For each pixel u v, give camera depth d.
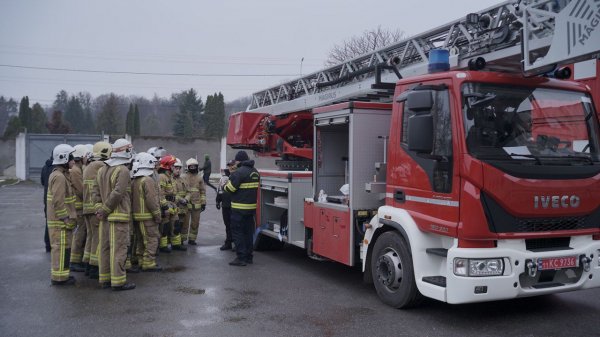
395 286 5.68
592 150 5.29
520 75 5.17
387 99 7.07
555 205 4.89
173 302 6.00
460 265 4.75
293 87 10.41
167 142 33.34
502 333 4.93
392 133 5.79
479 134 4.88
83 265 7.91
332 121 6.78
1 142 31.03
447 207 4.93
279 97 10.87
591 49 4.39
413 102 5.02
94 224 7.09
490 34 5.91
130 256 7.86
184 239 9.91
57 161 6.68
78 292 6.43
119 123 61.12
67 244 6.82
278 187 8.43
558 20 4.74
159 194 8.47
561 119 5.24
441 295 4.89
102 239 6.60
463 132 4.84
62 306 5.82
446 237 5.17
